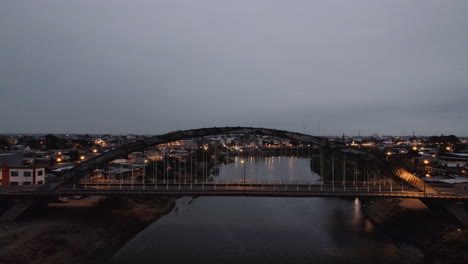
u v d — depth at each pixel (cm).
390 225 4869
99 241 4128
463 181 6138
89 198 6025
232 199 7231
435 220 4597
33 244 3616
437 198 4462
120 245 4150
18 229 4131
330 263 3594
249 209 6209
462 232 4038
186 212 5962
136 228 4838
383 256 3806
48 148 14250
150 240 4334
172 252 3897
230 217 5569
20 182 6141
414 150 11306
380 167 5344
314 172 11362
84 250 3812
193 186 5422
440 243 3991
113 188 5116
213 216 5644
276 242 4272
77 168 5178
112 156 5453
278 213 5884
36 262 3319
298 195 4475
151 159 10675
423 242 4150
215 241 4294
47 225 4338
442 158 9475
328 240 4350
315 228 4900
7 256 3244
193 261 3619
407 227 4631
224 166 13962
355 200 7056
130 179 7481
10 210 4625
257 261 3628
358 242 4284
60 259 3491
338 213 5884
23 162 7569
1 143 14225
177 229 4850
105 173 7344
